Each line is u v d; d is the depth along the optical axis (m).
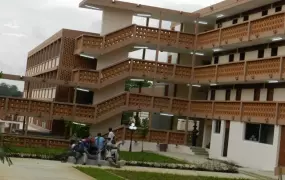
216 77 38.22
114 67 40.34
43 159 25.95
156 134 39.44
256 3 36.34
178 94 45.06
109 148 26.39
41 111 37.03
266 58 32.12
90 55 42.12
